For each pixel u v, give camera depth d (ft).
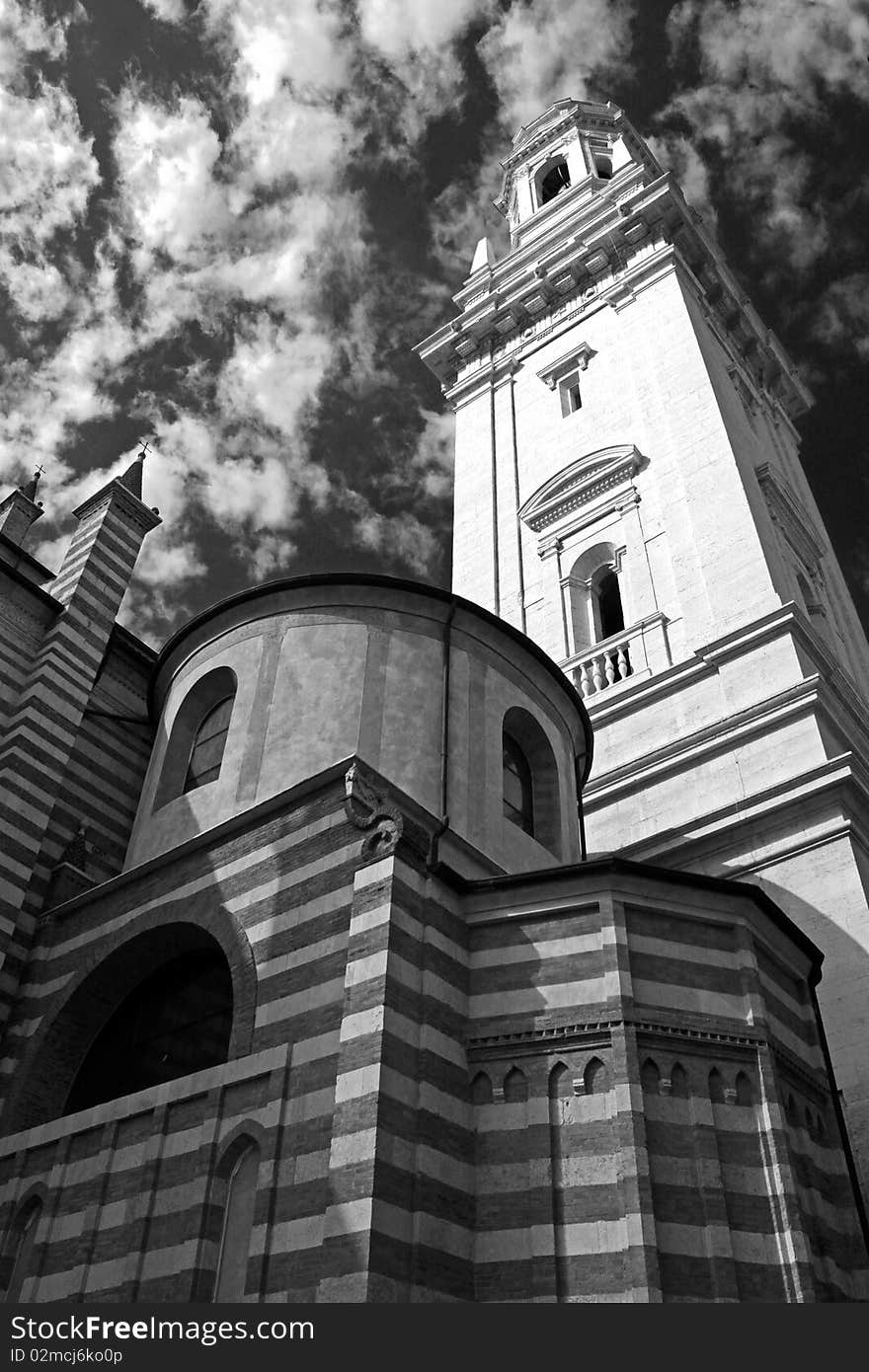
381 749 59.06
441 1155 42.19
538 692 70.49
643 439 120.16
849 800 76.43
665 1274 39.37
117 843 72.84
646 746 94.32
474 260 174.40
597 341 137.80
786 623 90.43
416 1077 43.21
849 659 118.62
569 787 70.13
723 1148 43.37
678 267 136.26
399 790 52.70
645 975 46.93
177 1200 43.45
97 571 75.36
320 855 50.55
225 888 53.31
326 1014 45.03
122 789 75.46
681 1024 45.88
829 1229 45.03
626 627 104.88
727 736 86.74
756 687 89.51
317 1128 41.83
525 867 61.52
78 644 71.36
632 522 112.88
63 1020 56.13
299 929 48.85
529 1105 44.21
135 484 81.92
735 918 49.80
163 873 57.11
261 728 60.95
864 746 94.58
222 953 54.90
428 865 48.85
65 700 68.80
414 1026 44.27
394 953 45.03
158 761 66.03
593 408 130.82
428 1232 39.81
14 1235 48.14
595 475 119.55
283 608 65.98
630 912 48.67
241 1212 42.14
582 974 46.83
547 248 156.97
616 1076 43.65
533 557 121.70
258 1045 46.24
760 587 96.73
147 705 74.49
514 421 140.56
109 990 57.11
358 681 61.67
